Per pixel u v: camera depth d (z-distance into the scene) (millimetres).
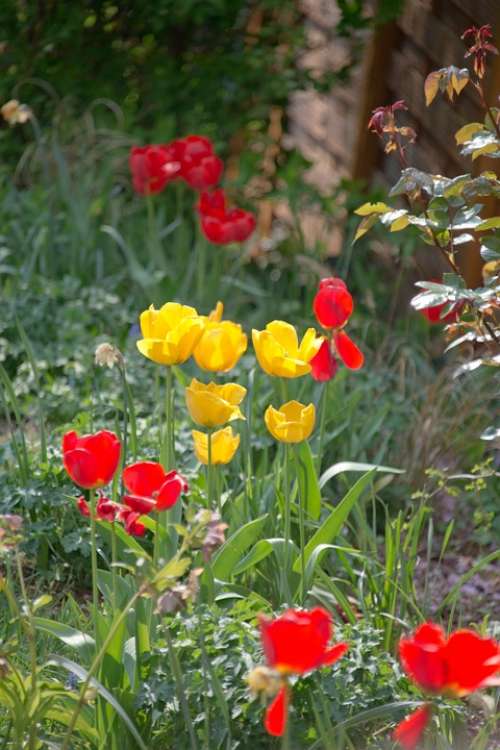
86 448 3361
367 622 4086
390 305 8055
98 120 9297
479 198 6652
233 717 3469
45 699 3445
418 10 7754
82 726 3543
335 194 8641
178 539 4285
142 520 4250
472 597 5113
